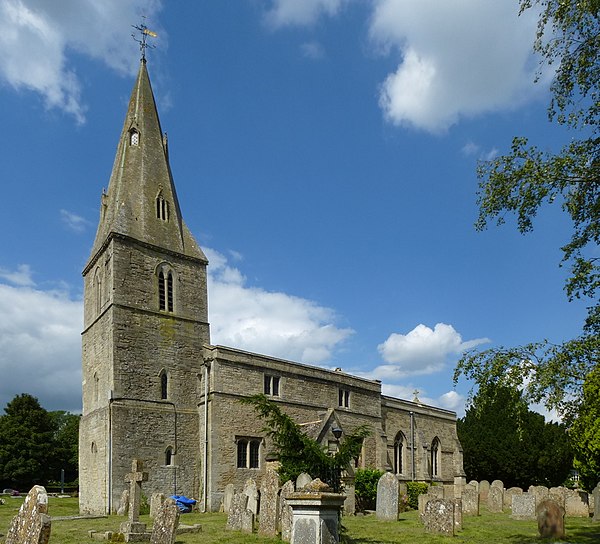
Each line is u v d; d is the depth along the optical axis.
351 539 19.05
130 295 35.56
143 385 34.62
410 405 52.88
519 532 22.70
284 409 38.97
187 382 36.78
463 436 60.78
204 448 35.03
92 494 33.81
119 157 41.12
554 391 12.89
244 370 37.44
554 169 13.38
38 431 66.19
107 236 36.34
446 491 40.47
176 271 38.47
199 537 19.95
